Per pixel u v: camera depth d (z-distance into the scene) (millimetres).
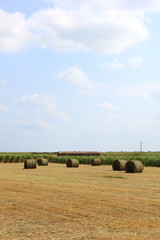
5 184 19531
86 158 55250
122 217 10523
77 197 14430
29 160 37969
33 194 15312
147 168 40250
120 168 34125
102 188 17625
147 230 8867
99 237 8125
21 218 10359
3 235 8352
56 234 8438
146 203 12992
